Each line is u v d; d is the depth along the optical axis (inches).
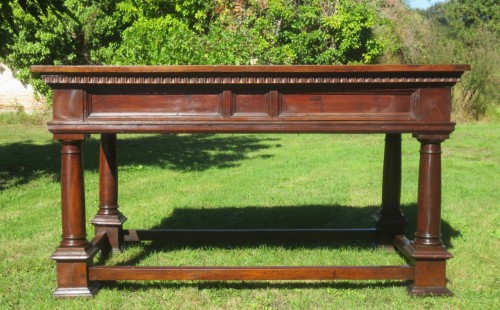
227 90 134.5
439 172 138.6
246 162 368.8
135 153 410.6
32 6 298.0
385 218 180.2
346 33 613.0
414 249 140.4
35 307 131.3
